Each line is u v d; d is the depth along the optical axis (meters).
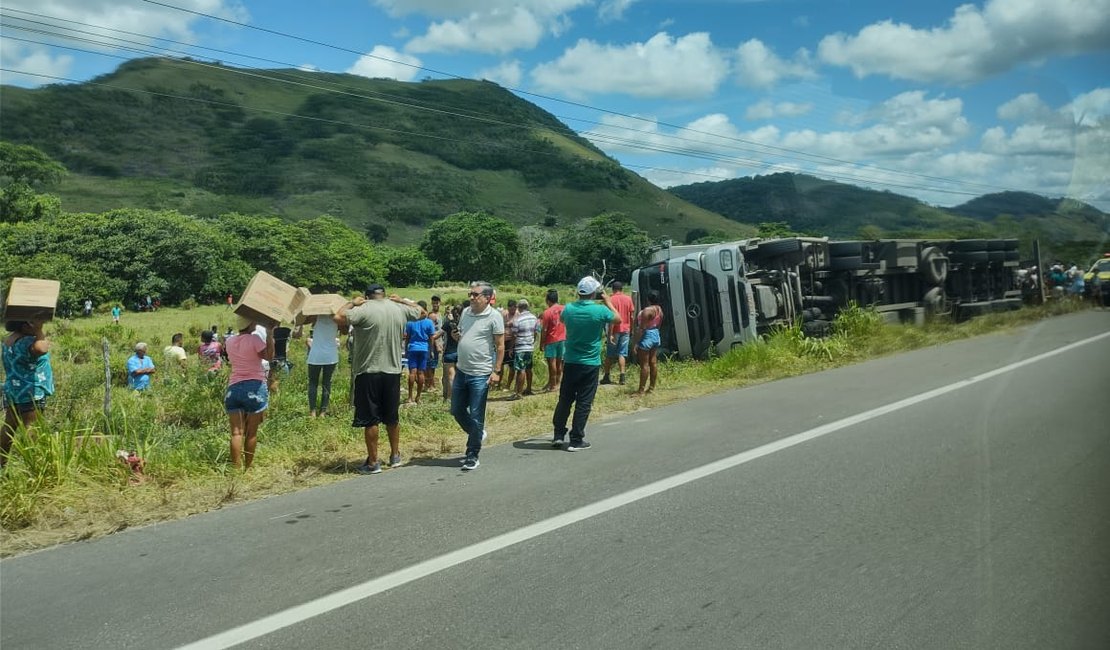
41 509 5.98
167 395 12.90
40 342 7.30
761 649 3.65
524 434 8.98
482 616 4.06
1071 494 5.66
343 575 4.66
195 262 50.84
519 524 5.47
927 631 3.77
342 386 14.62
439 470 7.23
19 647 3.89
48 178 83.69
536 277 84.19
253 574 4.72
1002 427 7.52
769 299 15.52
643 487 6.27
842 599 4.14
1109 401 7.86
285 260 61.09
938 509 5.48
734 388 11.92
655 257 17.59
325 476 7.18
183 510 6.16
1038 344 8.10
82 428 7.67
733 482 6.33
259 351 7.54
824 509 5.59
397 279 75.12
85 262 47.41
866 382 11.15
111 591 4.54
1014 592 4.16
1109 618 3.85
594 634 3.84
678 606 4.11
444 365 13.13
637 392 11.96
